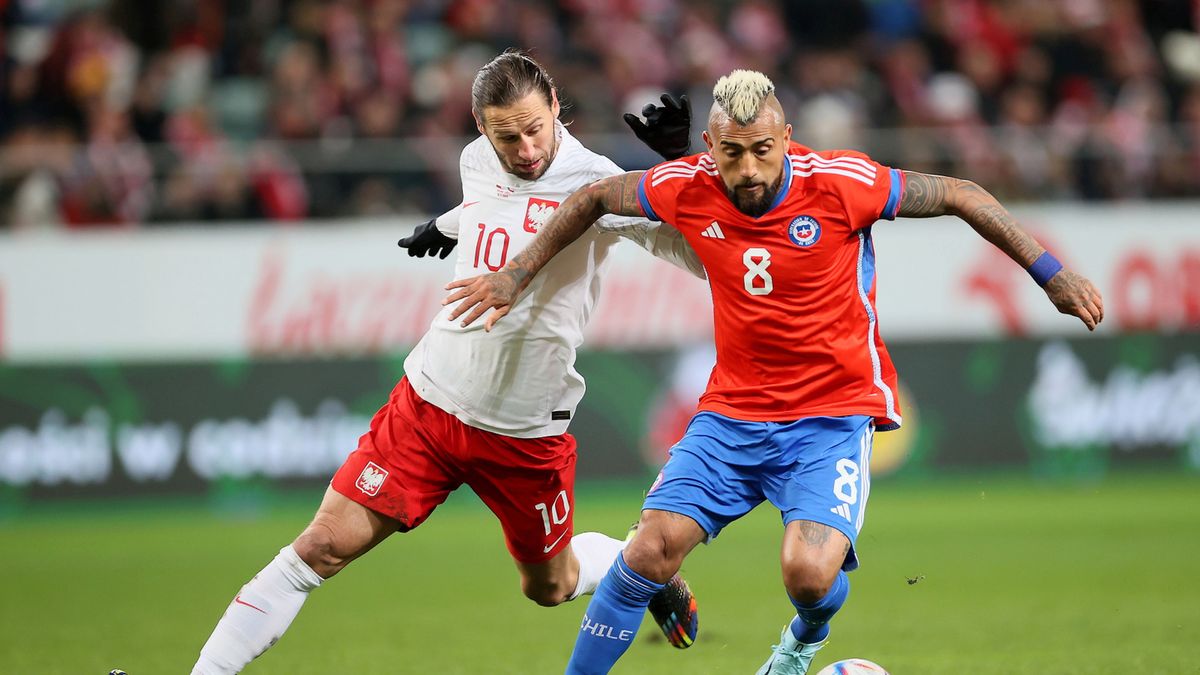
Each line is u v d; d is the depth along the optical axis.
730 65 59.38
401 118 54.34
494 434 18.25
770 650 23.92
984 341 51.66
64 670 22.62
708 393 17.70
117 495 48.31
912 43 60.53
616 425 50.03
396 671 22.23
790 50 61.59
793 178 16.55
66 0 59.66
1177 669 21.00
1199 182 53.75
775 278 16.69
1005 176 53.34
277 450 49.09
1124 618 26.70
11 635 26.77
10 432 47.97
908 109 57.97
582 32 59.50
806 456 16.91
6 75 55.47
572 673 17.00
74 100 54.88
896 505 48.00
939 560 36.22
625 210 17.16
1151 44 61.72
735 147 15.85
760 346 17.02
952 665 22.05
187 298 49.00
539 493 18.86
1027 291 51.78
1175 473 51.94
